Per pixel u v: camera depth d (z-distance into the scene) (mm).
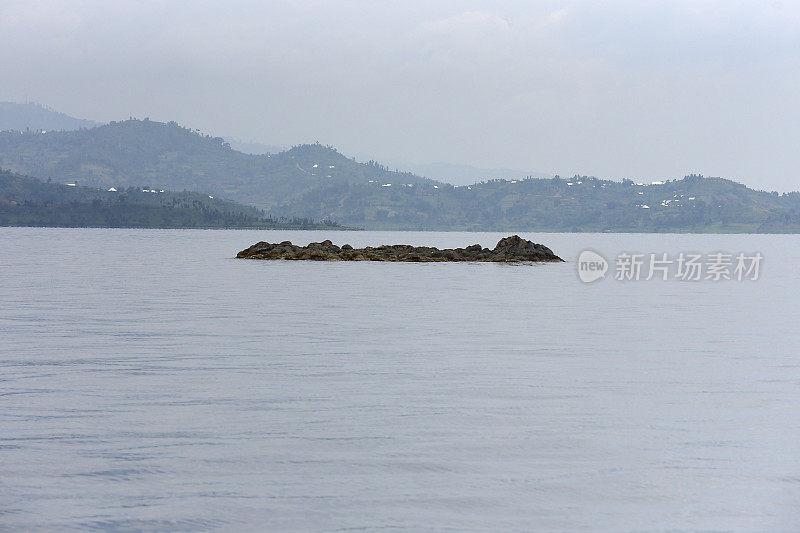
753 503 23141
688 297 103875
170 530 21062
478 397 37000
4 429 30797
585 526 21406
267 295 98875
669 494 23797
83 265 176375
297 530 21062
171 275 141125
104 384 39906
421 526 21312
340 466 26188
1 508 22516
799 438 30016
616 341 57719
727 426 31766
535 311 80750
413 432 30484
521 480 24953
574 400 36500
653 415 33531
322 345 54375
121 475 25250
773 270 190125
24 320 70125
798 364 47375
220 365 45875
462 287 114562
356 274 145125
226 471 25656
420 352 51312
